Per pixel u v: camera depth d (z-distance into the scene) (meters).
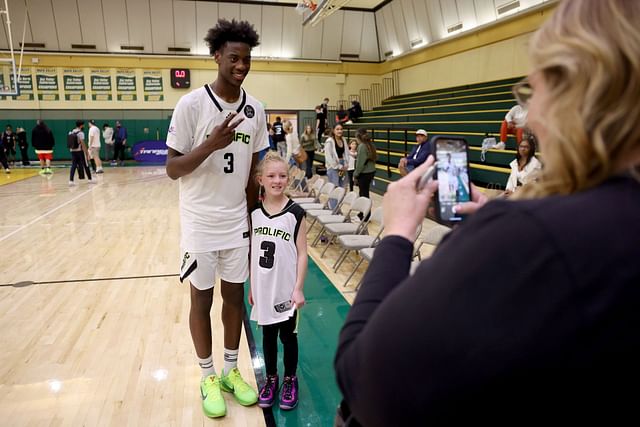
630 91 0.47
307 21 14.09
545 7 11.20
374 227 6.75
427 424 0.50
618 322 0.44
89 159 14.17
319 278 4.67
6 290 4.22
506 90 11.95
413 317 0.50
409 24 16.62
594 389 0.46
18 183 11.70
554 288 0.45
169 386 2.72
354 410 0.59
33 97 17.12
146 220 7.25
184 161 2.11
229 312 2.53
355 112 17.55
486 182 7.78
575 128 0.49
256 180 2.50
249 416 2.45
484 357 0.46
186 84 17.77
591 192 0.50
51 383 2.73
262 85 18.53
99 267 4.89
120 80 17.48
